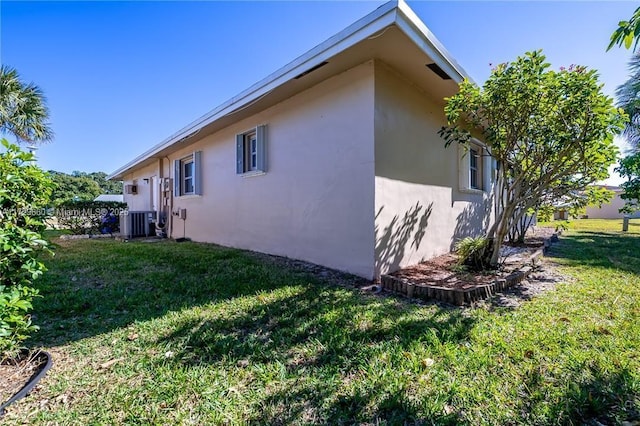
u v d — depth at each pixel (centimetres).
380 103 391
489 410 153
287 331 241
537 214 674
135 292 340
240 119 618
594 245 712
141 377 183
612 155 364
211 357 205
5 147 197
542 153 367
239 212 640
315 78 435
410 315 271
